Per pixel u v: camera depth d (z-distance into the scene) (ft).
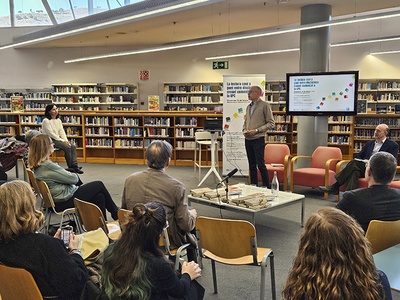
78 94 41.88
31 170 12.59
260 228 14.33
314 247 3.74
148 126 31.07
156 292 4.74
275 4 23.35
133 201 8.61
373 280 3.64
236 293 9.30
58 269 5.47
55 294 5.50
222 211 16.57
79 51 42.86
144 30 32.35
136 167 29.45
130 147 31.53
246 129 19.52
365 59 36.60
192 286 5.76
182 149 30.17
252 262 8.00
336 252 3.64
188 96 40.86
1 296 5.78
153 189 8.48
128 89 41.75
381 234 7.03
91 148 32.76
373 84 36.50
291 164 19.47
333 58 37.45
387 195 7.63
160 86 42.11
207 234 8.29
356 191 7.83
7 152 19.98
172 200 8.49
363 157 18.10
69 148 24.39
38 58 43.09
